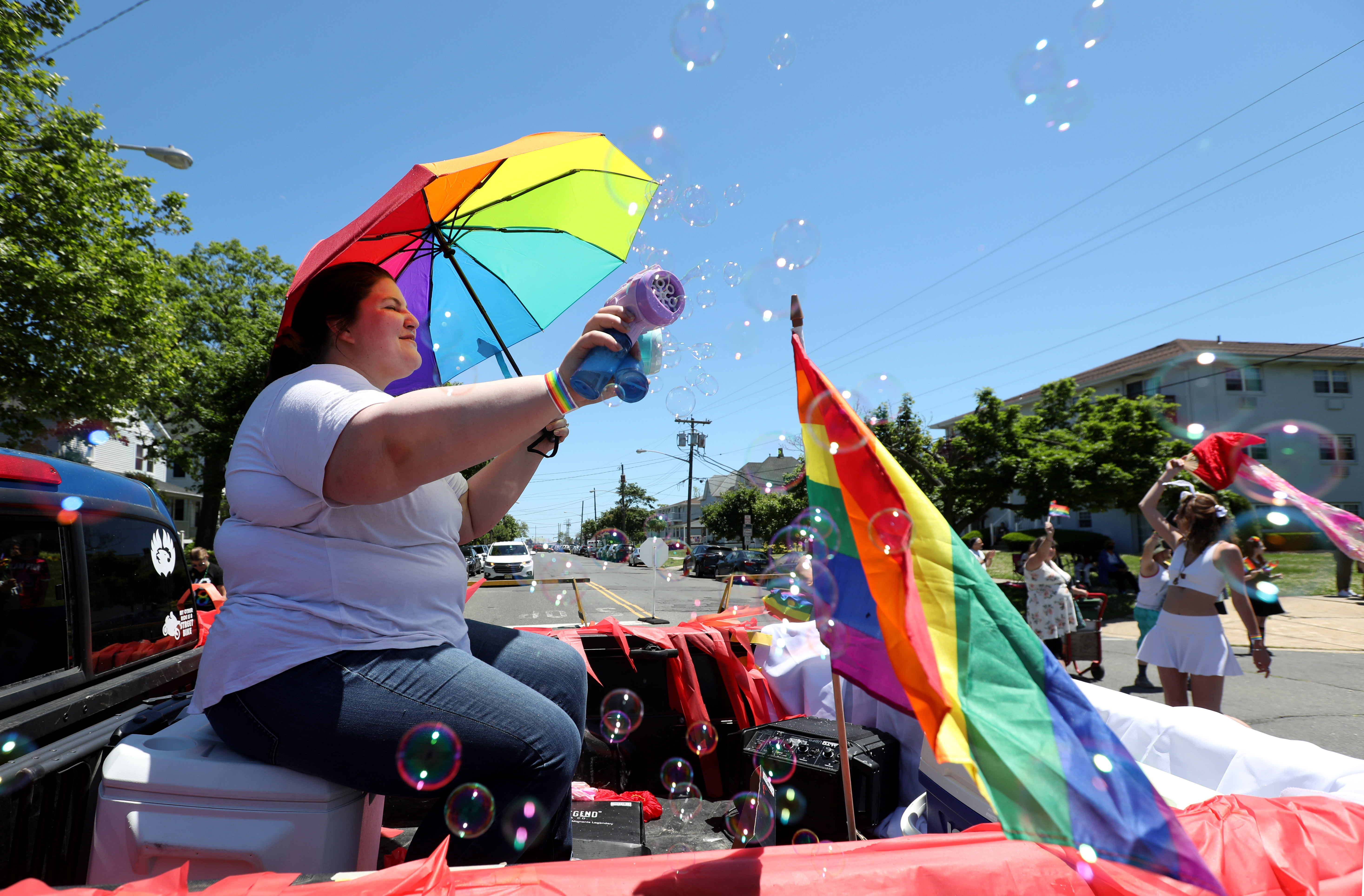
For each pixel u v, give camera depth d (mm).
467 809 813
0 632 1254
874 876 654
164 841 792
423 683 841
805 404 951
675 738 2225
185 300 24250
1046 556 7312
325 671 831
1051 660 760
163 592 1887
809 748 1771
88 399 12375
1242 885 711
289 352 1056
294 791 813
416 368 1118
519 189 1361
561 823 961
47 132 11688
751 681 2213
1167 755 1254
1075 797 659
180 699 1455
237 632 855
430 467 764
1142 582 5871
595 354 781
